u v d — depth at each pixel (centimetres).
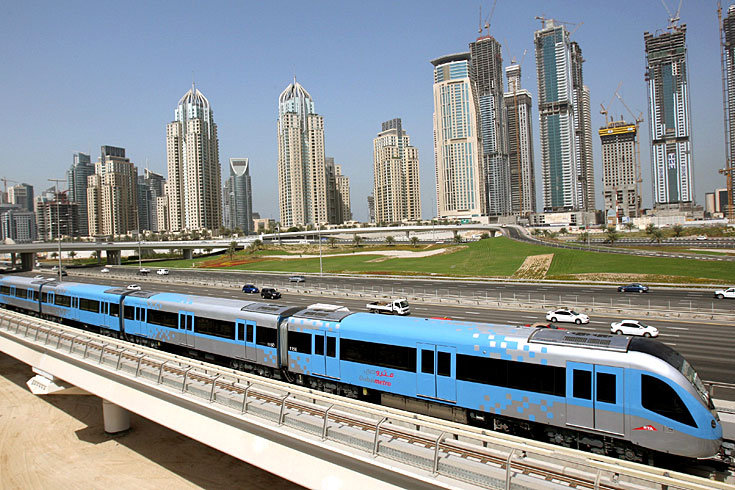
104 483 2766
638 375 1606
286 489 2648
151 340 3403
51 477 2867
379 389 2183
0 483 2841
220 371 2280
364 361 2233
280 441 1808
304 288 7750
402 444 1562
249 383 2161
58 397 4134
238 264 13612
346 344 2303
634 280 7575
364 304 6169
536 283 7756
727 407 2123
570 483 1317
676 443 1541
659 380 1575
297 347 2486
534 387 1789
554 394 1748
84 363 2741
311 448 1722
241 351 2742
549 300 5931
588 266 8956
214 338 2897
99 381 2678
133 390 2442
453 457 1484
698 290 6556
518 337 1875
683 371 1598
